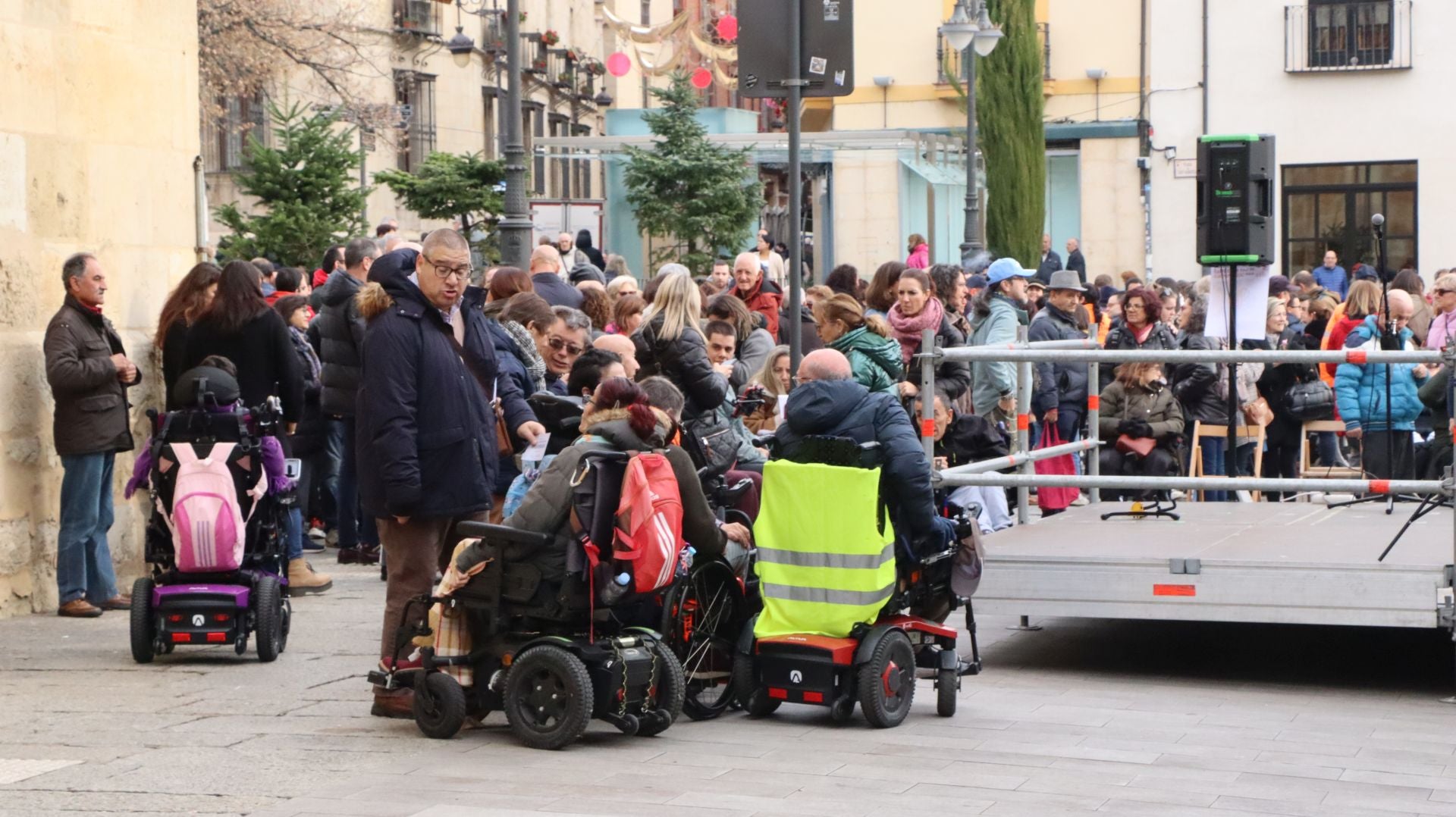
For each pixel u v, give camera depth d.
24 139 12.52
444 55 46.25
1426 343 18.22
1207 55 41.03
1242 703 9.77
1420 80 39.66
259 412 10.53
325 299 14.09
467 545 8.44
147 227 14.06
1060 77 42.06
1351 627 12.58
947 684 9.23
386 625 8.88
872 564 8.77
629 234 36.97
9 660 10.47
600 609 8.31
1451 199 39.59
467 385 8.76
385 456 8.53
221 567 10.30
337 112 29.33
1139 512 12.85
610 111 43.84
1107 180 41.94
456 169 30.92
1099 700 9.83
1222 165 13.62
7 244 12.29
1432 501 10.22
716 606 9.03
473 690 8.56
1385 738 8.80
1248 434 16.44
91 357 12.09
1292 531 11.82
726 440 10.55
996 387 13.27
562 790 7.38
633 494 8.20
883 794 7.39
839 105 43.97
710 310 13.34
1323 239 40.59
